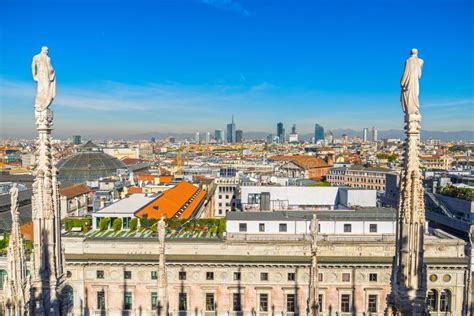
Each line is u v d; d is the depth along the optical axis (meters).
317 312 24.09
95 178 167.50
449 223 88.38
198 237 61.62
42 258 17.09
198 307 56.47
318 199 84.44
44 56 16.75
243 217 62.62
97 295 56.94
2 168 196.00
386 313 17.36
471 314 20.61
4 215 77.25
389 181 122.62
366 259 55.91
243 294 56.25
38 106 16.80
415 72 16.06
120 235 62.94
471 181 112.25
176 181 149.50
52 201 17.20
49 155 17.16
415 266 16.31
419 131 16.25
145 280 56.75
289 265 55.16
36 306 17.09
